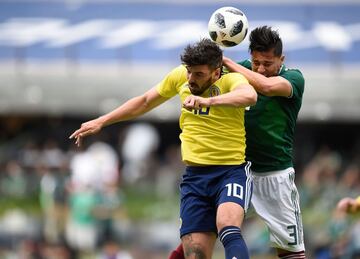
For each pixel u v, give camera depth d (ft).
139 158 275.18
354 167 267.59
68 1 374.22
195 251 85.92
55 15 365.61
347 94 310.65
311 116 308.81
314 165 262.26
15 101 316.60
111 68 325.83
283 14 354.95
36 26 355.36
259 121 93.25
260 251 197.98
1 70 325.01
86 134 90.48
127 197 254.06
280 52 90.99
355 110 308.40
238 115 86.43
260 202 96.22
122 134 287.48
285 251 97.81
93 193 218.38
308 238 200.03
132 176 266.36
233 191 84.33
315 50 328.49
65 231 219.61
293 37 338.13
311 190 239.71
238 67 87.97
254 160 95.14
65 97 316.60
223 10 91.25
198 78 84.33
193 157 86.53
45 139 286.87
